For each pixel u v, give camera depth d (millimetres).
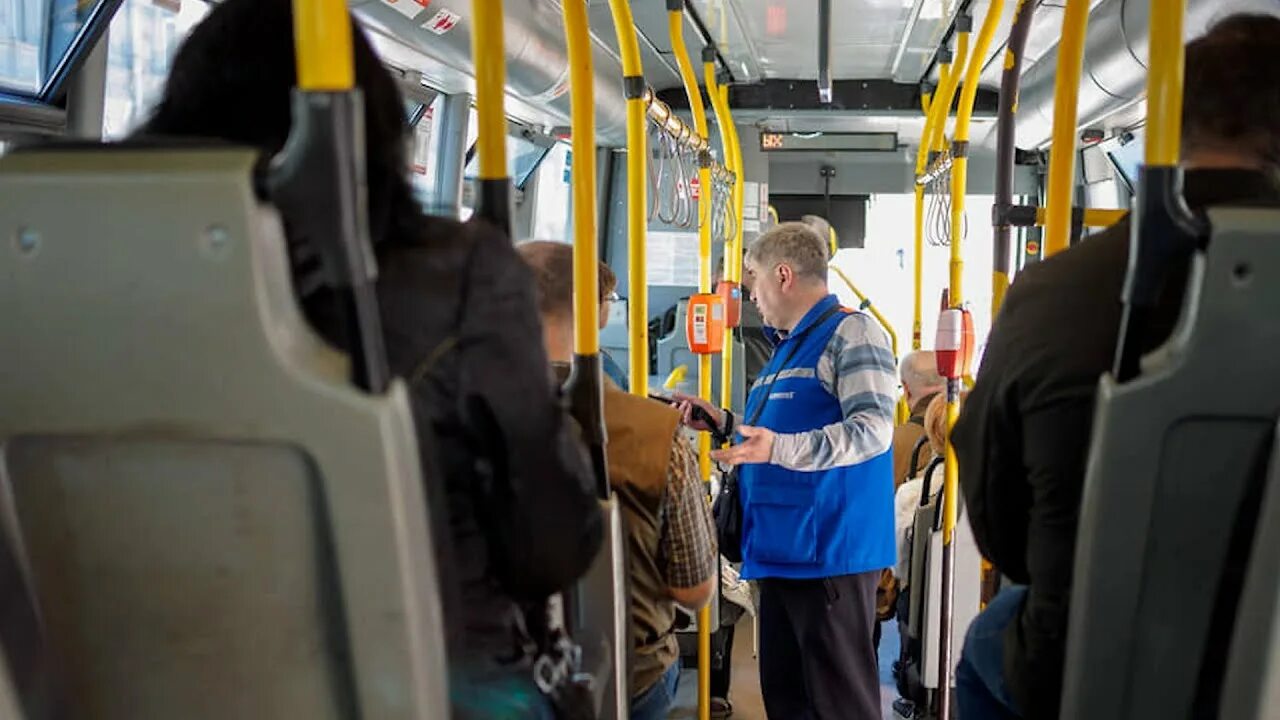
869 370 3021
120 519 887
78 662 931
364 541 854
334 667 898
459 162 4484
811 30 5090
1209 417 981
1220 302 939
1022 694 1367
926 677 3412
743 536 3256
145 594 907
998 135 2520
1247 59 1201
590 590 1666
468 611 1106
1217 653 1072
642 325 2664
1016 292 1302
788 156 7094
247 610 896
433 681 915
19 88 2305
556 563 1105
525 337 1021
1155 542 1036
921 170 5422
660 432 2090
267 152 937
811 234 3254
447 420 1011
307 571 877
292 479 857
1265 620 977
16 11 2270
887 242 7430
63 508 891
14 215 814
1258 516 977
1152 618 1066
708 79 4633
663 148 3529
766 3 4555
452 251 1004
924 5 4523
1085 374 1204
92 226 805
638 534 2100
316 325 905
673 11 3504
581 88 1664
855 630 3146
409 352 977
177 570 894
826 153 7113
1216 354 954
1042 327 1241
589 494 1146
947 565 3158
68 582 913
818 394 3111
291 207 810
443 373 994
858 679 3154
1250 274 930
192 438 848
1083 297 1220
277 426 833
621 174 6953
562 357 2133
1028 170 6996
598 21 4738
